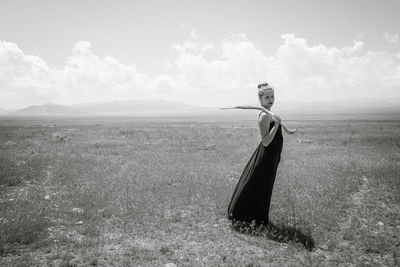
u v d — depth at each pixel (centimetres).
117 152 1706
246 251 561
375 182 1083
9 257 518
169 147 1952
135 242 588
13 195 883
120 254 536
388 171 1212
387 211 809
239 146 2017
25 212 715
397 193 951
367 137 2648
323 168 1289
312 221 714
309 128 4144
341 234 657
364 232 674
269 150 644
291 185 1009
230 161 1449
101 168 1234
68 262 491
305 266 516
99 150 1781
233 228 663
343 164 1377
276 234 628
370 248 596
